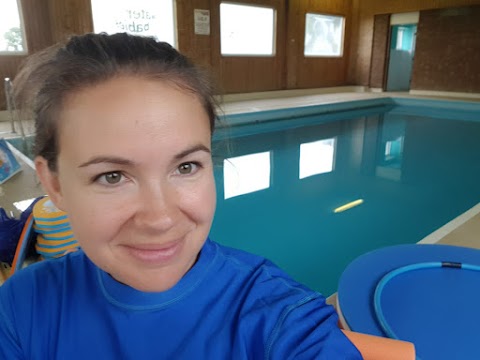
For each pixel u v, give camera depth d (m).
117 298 0.57
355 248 2.92
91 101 0.43
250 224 3.30
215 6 7.67
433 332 1.37
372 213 3.51
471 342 1.32
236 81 8.51
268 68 9.04
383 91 10.47
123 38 0.50
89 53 0.46
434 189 4.09
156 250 0.46
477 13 8.42
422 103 8.81
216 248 0.63
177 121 0.44
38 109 0.49
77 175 0.45
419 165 4.88
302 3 9.15
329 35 10.16
